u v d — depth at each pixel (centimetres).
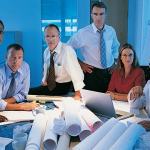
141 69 278
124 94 265
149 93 212
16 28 438
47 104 227
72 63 283
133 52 275
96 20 329
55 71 291
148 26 430
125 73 277
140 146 131
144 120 177
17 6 432
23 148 137
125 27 440
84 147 124
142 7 429
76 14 417
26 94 265
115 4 433
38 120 168
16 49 247
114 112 183
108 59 340
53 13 426
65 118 164
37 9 429
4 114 206
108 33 343
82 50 342
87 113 176
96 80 328
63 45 288
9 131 163
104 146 121
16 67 250
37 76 444
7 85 250
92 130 154
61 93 297
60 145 139
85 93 199
